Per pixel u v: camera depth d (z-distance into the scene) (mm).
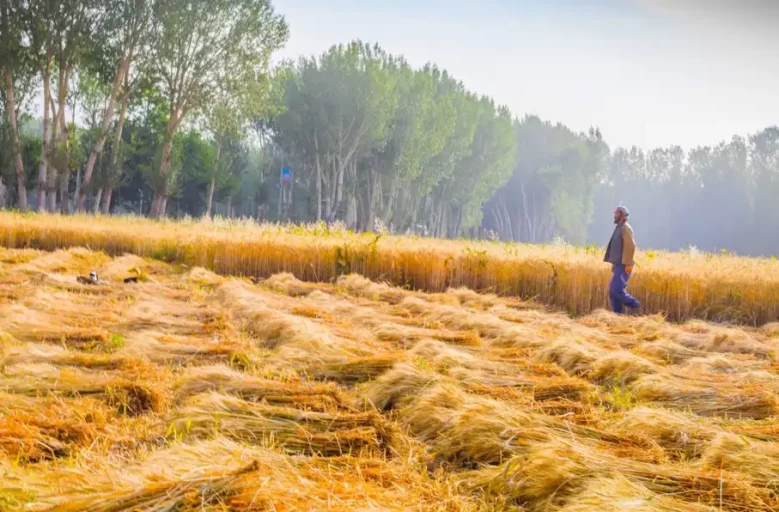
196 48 39344
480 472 4191
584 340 8531
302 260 16109
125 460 4188
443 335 8227
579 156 85500
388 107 53344
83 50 36719
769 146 112500
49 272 12844
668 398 6109
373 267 15992
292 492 3246
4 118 38625
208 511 3010
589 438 4738
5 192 41000
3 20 34656
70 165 37875
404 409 5301
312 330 7605
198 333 7906
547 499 3758
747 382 6629
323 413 4828
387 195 63594
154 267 15672
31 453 4137
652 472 3959
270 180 68188
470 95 69875
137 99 45125
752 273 14633
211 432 4461
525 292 15156
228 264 16109
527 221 88000
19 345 6520
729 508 3635
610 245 12984
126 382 5340
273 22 39781
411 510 3438
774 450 4320
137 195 57938
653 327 10641
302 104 53062
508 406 5082
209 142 58688
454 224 75375
